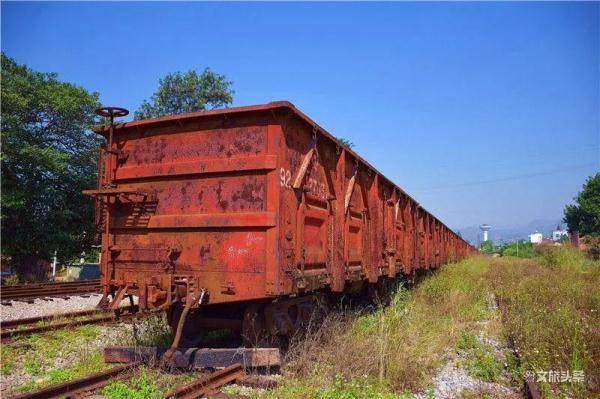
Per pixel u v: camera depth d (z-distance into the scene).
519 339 8.24
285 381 5.80
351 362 6.29
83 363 6.93
